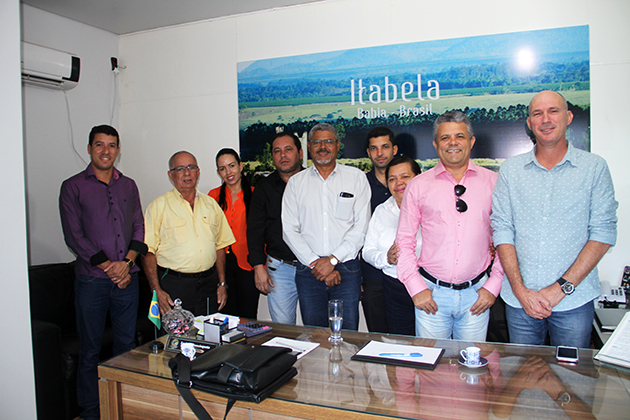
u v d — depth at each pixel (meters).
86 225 2.73
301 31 3.49
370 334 1.83
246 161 3.69
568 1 2.91
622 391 1.26
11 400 2.12
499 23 3.04
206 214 2.89
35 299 3.06
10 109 2.09
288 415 1.29
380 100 3.30
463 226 2.09
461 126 2.06
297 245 2.71
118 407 1.64
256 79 3.63
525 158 2.01
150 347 1.85
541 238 1.95
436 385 1.33
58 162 3.66
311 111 3.48
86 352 2.69
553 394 1.25
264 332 1.88
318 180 2.76
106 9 3.53
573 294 1.90
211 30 3.76
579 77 2.91
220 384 1.34
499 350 1.59
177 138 3.94
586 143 2.92
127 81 4.10
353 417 1.20
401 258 2.18
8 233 2.10
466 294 2.11
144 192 4.09
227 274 3.32
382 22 3.29
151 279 2.86
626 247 2.87
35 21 3.48
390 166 2.62
